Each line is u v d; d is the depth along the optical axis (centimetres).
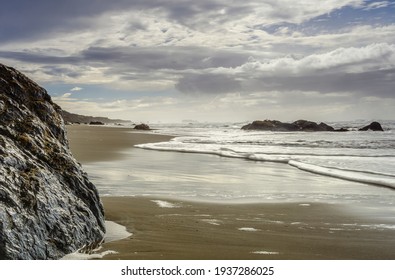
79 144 3300
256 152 2728
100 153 2550
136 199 1102
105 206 990
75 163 761
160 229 791
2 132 688
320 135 5488
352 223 886
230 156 2422
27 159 666
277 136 5216
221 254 653
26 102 793
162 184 1392
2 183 584
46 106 822
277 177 1631
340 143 3719
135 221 850
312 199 1171
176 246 687
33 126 744
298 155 2527
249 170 1836
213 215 934
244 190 1316
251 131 7431
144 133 6038
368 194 1264
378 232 811
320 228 838
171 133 6250
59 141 802
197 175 1642
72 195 697
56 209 633
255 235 772
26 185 615
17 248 539
